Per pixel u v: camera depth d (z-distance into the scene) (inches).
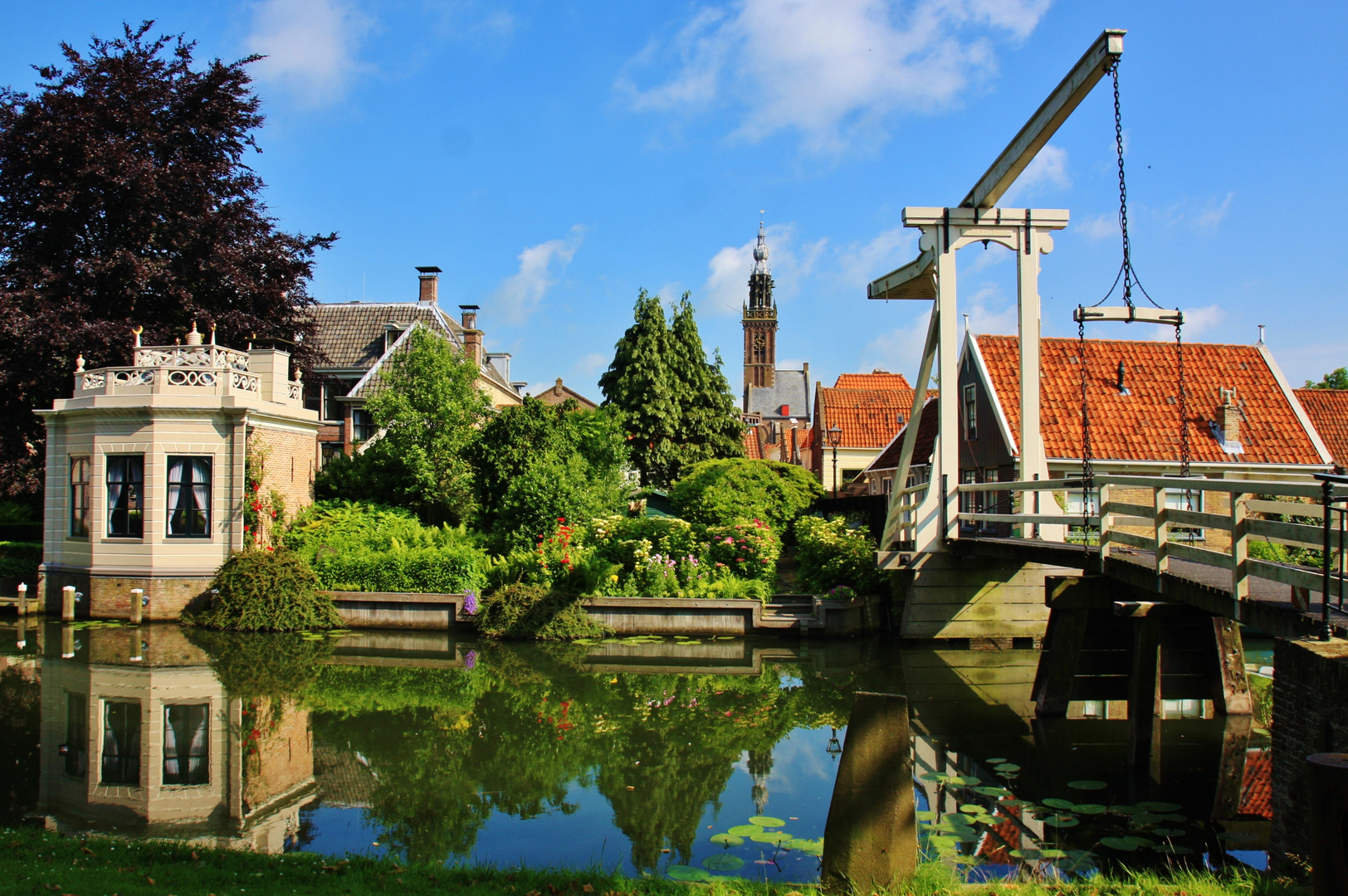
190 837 279.1
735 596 671.8
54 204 767.7
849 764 195.9
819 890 199.9
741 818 297.6
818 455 1663.4
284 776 340.5
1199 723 421.1
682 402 1366.9
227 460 690.2
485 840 277.7
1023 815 296.2
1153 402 815.7
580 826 289.4
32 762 356.2
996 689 492.4
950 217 598.9
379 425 849.5
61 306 782.5
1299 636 259.6
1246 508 293.0
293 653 575.8
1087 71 429.7
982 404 847.7
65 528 716.7
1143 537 373.1
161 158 885.2
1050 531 644.1
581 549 708.0
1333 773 150.6
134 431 684.1
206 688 477.7
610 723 418.9
